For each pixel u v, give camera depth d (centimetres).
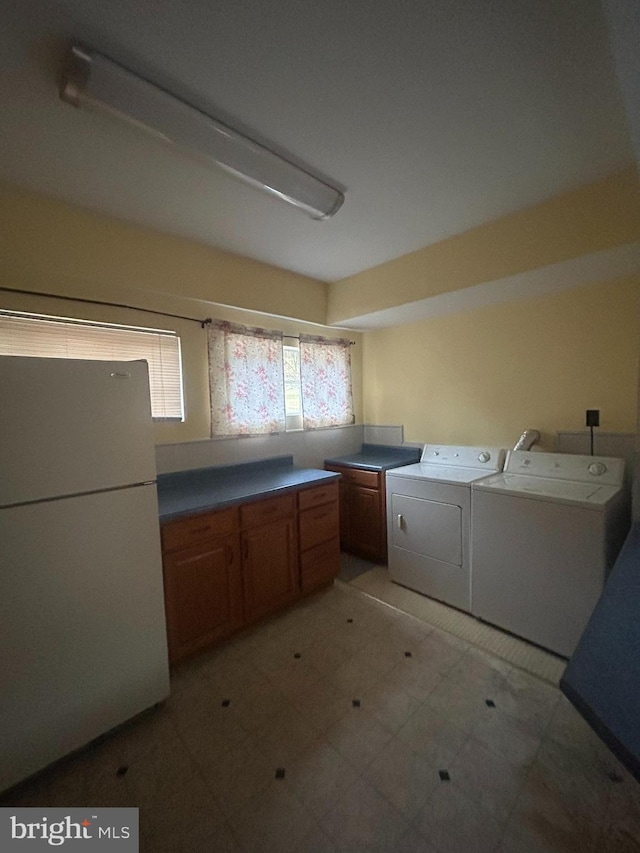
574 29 94
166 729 150
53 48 96
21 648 124
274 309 258
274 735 146
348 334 344
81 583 136
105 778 130
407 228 204
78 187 159
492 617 211
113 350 208
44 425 127
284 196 159
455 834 110
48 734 130
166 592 178
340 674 178
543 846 106
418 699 161
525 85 111
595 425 220
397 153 142
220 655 194
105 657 142
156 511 156
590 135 134
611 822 112
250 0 85
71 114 117
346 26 93
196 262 217
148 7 86
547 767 129
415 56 101
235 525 204
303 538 241
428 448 289
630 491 209
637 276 202
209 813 118
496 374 264
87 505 137
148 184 157
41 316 183
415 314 279
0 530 119
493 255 199
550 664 181
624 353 210
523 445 242
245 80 107
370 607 235
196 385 244
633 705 78
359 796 121
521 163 150
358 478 300
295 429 307
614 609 113
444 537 232
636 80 86
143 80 105
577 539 178
